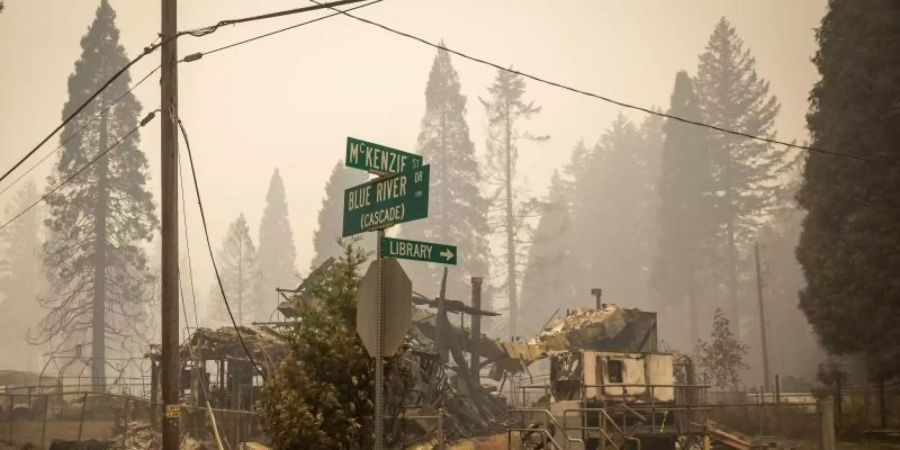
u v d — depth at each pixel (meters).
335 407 10.41
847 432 36.94
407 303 8.54
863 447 32.66
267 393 10.74
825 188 44.31
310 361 10.70
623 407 26.28
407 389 11.46
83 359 56.88
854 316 41.34
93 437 31.41
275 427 10.39
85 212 66.50
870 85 43.44
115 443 28.58
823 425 25.55
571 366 28.61
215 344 31.23
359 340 10.71
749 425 38.66
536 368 62.81
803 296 44.78
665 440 28.91
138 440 29.94
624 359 28.53
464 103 88.00
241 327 31.61
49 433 33.81
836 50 46.00
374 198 9.38
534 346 37.06
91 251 67.06
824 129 45.28
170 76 16.45
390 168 9.71
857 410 38.53
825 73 46.19
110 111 68.81
